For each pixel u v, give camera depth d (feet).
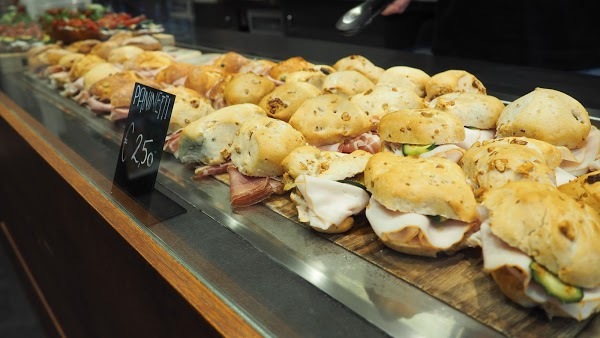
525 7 9.01
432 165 3.47
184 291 3.32
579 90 5.49
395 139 4.24
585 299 2.63
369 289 3.14
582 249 2.60
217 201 4.47
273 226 3.97
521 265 2.72
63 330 7.81
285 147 4.36
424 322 2.83
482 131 4.53
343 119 4.71
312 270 3.37
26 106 8.14
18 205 8.94
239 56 7.64
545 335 2.69
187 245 3.83
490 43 9.65
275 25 16.20
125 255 4.12
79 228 5.29
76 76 8.14
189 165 5.24
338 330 2.85
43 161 5.97
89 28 9.98
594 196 3.21
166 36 10.28
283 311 3.03
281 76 6.59
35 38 10.78
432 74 6.56
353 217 3.95
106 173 5.29
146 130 4.51
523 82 5.91
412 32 12.51
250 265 3.52
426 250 3.31
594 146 4.16
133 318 4.48
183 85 6.97
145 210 4.40
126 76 7.18
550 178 3.41
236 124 5.02
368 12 6.79
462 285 3.10
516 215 2.80
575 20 8.87
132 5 12.03
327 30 14.11
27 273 9.41
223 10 17.67
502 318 2.81
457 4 9.82
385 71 6.15
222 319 3.02
